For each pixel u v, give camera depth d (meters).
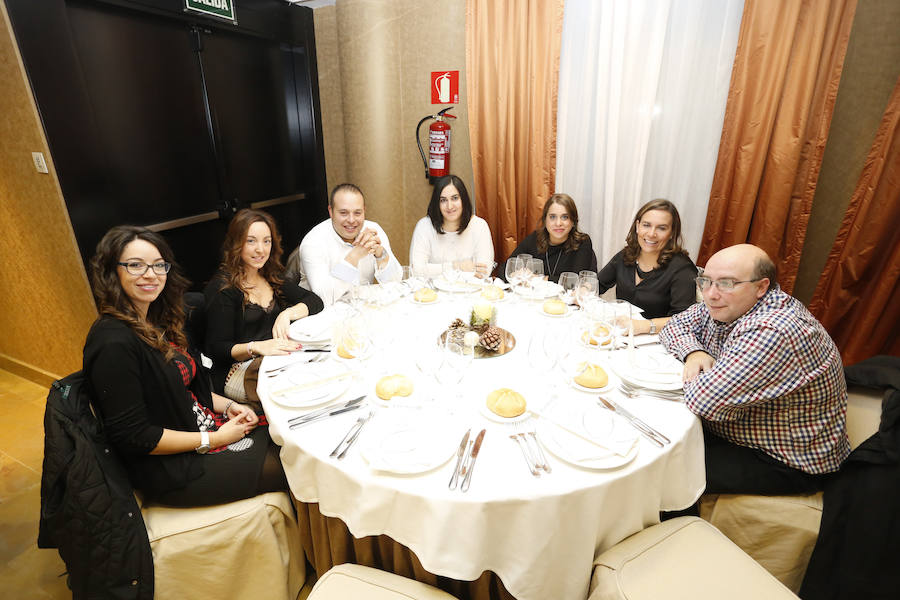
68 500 1.09
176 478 1.29
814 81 2.30
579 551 1.02
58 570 1.65
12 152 2.19
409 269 2.20
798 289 2.72
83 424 1.15
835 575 1.27
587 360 1.38
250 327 1.83
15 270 2.54
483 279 2.19
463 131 3.37
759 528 1.34
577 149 3.03
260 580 1.38
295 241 3.91
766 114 2.40
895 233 2.28
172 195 2.81
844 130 2.38
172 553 1.25
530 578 1.00
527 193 3.15
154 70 2.59
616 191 2.98
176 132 2.77
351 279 2.21
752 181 2.52
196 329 1.91
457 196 2.62
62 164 2.14
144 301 1.35
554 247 2.62
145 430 1.25
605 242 3.03
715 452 1.41
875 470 1.21
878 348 2.44
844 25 2.20
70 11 2.17
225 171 3.11
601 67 2.75
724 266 1.37
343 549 1.29
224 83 3.03
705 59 2.58
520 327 1.71
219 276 1.78
